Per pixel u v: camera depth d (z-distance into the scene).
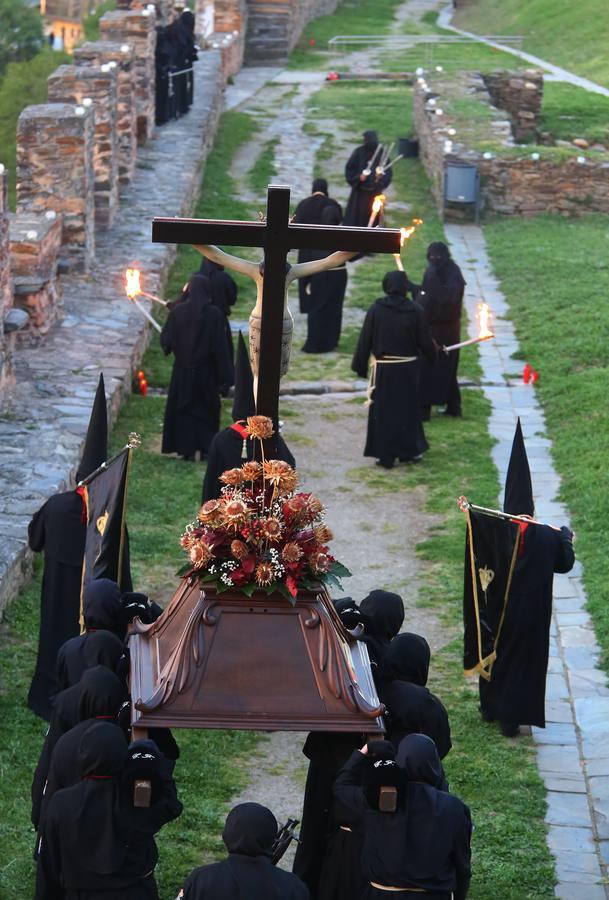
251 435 7.27
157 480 15.03
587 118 35.62
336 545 13.86
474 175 26.98
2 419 14.97
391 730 7.88
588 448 16.19
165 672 6.79
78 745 7.13
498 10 53.44
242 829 6.35
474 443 16.61
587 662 11.65
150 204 24.30
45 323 17.58
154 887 7.07
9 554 11.90
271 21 43.06
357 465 15.98
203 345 15.27
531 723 10.35
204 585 6.93
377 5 57.53
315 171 30.30
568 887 8.64
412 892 6.92
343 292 19.66
